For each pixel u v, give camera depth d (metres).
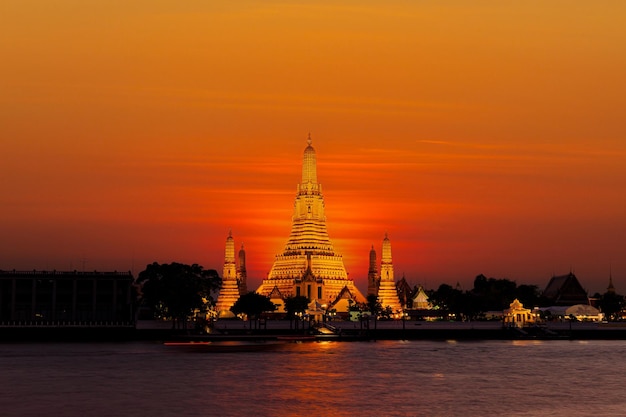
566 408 141.00
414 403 145.50
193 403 144.50
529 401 148.50
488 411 137.75
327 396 153.12
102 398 149.75
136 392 157.50
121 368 197.50
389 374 187.88
